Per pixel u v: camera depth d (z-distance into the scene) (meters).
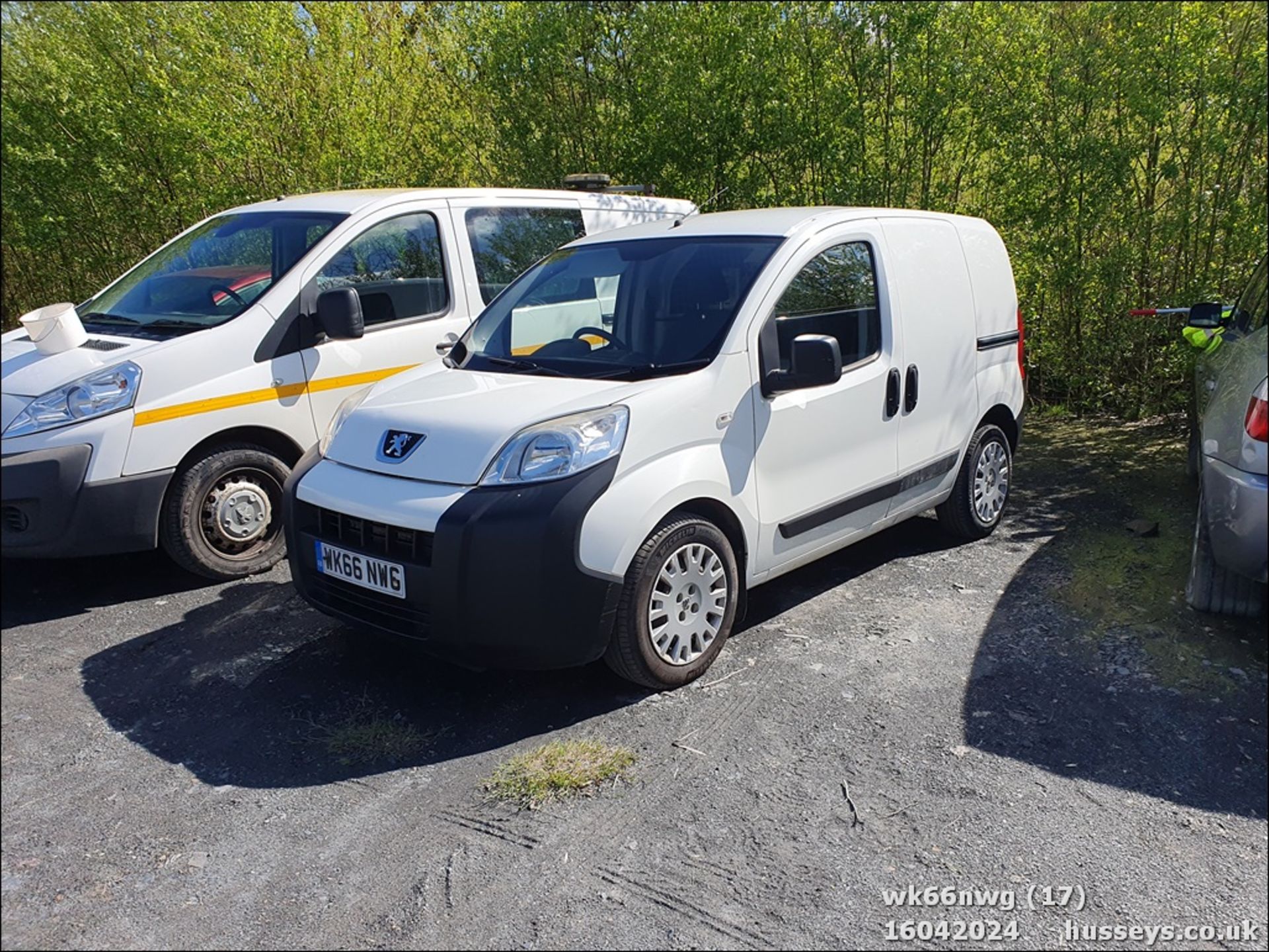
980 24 7.33
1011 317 5.64
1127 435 7.55
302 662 4.14
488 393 3.93
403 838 2.96
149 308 5.38
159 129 9.04
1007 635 4.21
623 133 8.79
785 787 3.16
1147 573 4.82
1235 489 3.52
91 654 4.26
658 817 3.03
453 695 3.84
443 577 3.40
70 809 3.14
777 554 4.18
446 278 5.86
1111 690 3.71
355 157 9.09
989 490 5.50
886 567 5.11
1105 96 7.14
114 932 2.61
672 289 4.27
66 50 9.38
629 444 3.57
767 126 8.20
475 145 9.71
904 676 3.88
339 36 9.20
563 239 6.50
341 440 3.99
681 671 3.81
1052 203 7.56
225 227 5.85
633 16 8.62
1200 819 2.96
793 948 2.49
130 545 4.70
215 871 2.84
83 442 4.54
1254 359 3.79
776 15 7.97
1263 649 3.99
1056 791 3.11
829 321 4.38
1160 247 7.45
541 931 2.57
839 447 4.39
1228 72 6.80
